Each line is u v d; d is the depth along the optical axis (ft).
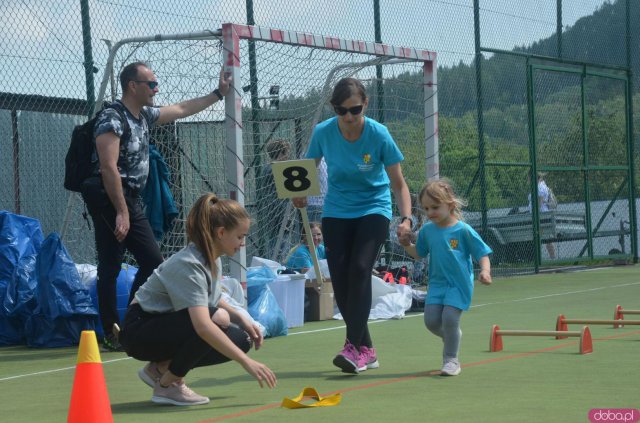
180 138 36.32
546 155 59.67
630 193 66.80
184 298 17.29
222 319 17.97
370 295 22.47
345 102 22.47
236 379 21.97
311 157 24.62
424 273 46.34
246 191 38.86
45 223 37.35
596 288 47.70
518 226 57.52
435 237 21.84
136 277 28.40
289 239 40.88
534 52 59.41
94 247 37.68
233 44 32.73
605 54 65.36
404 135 45.57
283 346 28.58
